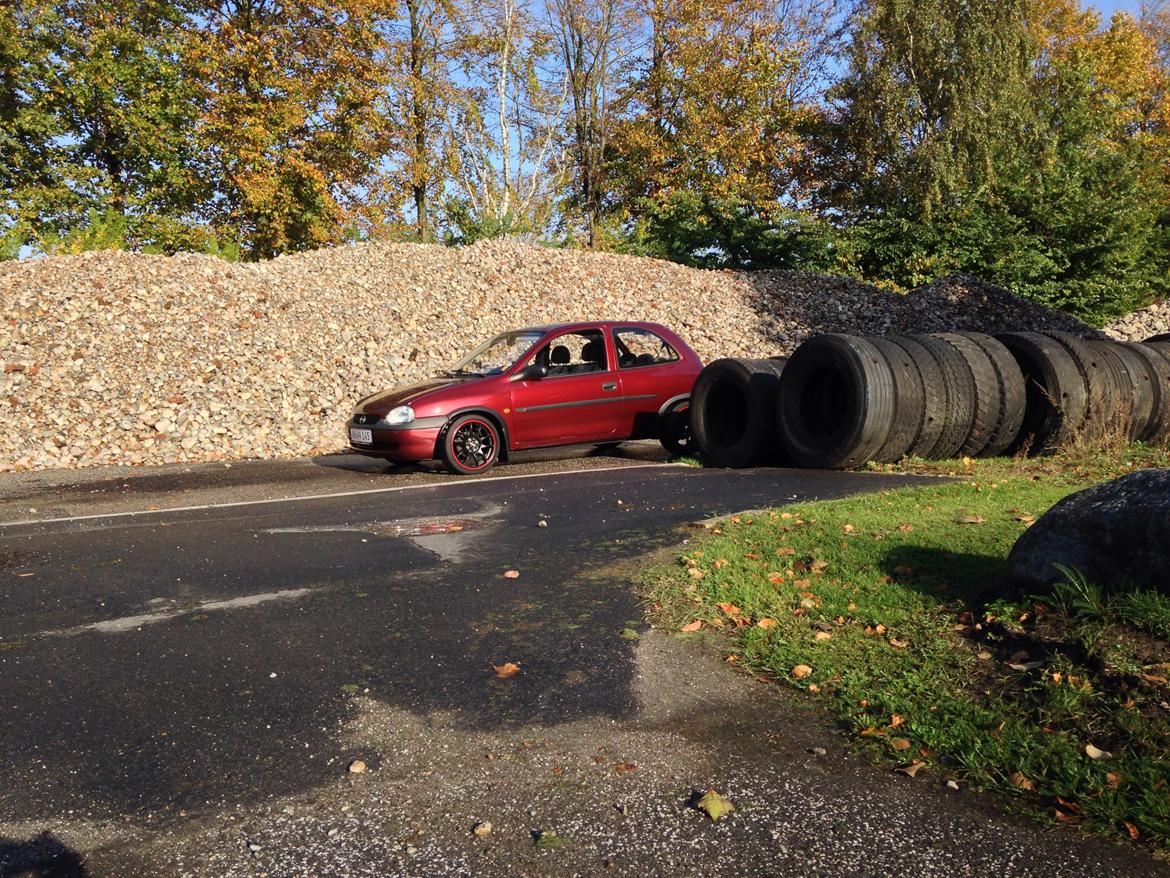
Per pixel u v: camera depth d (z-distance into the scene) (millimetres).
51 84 25625
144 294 14445
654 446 12609
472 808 2809
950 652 3889
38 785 2979
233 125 26625
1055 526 4172
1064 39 40375
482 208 35469
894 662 3812
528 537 6406
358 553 6059
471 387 10258
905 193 30703
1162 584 3713
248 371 13297
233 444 11734
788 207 35500
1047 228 27641
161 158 27250
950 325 20875
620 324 11406
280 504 8070
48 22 25234
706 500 7590
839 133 34719
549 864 2506
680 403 11367
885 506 6750
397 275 18062
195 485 9312
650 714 3461
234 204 28266
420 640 4312
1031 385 10070
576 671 3891
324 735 3330
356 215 30047
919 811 2750
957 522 6070
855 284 22906
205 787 2957
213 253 19297
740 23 34906
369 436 10172
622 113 35938
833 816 2727
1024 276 26734
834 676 3719
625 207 35531
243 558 5980
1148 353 10734
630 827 2686
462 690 3717
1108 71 38906
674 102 35219
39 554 6230
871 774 2980
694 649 4113
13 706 3623
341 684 3799
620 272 20500
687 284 20750
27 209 25219
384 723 3424
